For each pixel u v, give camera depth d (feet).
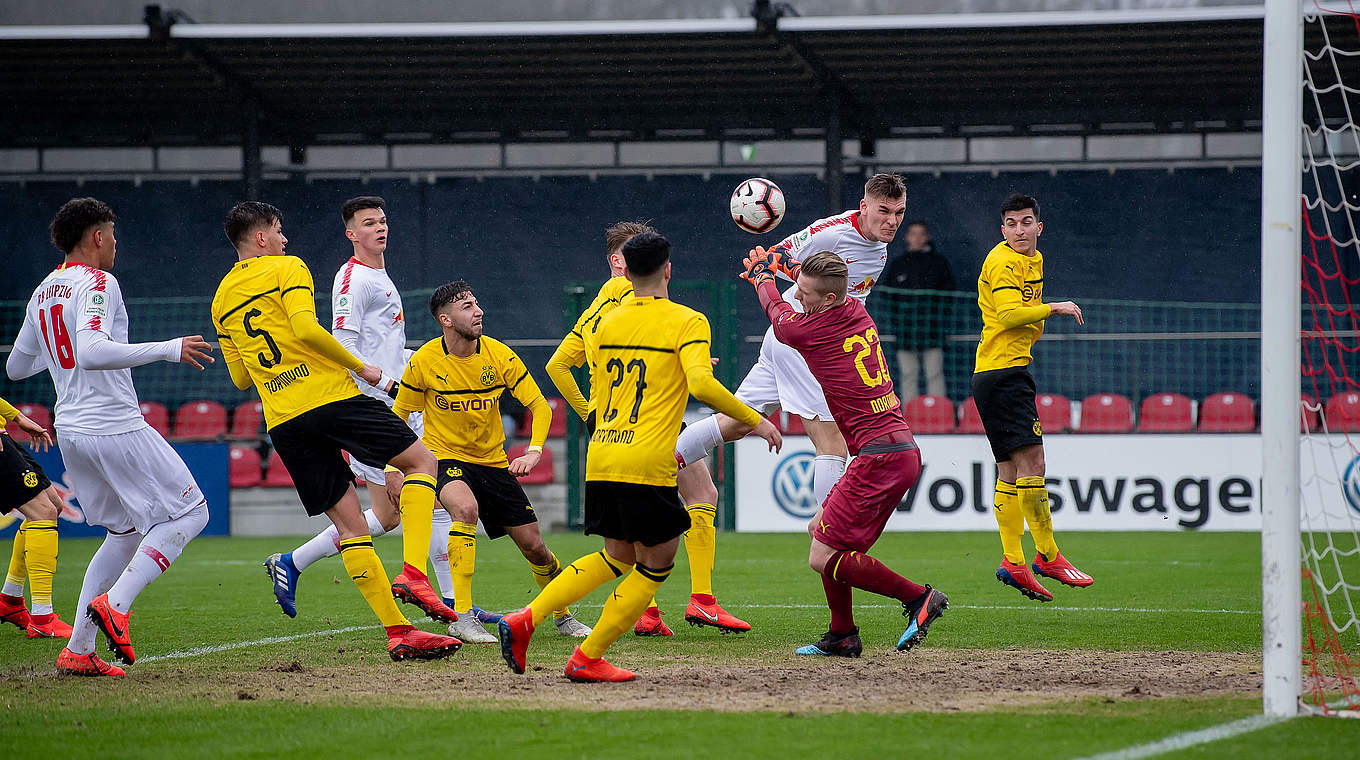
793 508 172.76
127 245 241.76
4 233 239.91
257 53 203.00
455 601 76.13
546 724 50.72
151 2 209.97
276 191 241.35
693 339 57.16
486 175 241.96
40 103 228.43
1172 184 230.68
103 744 48.26
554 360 79.61
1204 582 108.27
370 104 230.07
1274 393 51.52
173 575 121.49
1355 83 203.82
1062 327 226.38
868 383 65.67
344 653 71.26
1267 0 52.60
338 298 85.40
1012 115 231.09
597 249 241.35
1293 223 51.55
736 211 82.69
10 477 79.41
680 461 78.38
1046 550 82.02
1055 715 51.93
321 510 67.21
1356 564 122.42
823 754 45.27
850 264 83.05
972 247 234.38
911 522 169.37
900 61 206.80
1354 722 49.96
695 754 45.42
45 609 79.97
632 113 235.20
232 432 197.06
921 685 59.62
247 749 47.16
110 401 66.80
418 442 69.51
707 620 77.71
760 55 205.67
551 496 181.16
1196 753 44.80
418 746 47.24
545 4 212.84
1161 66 207.72
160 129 237.66
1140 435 168.76
